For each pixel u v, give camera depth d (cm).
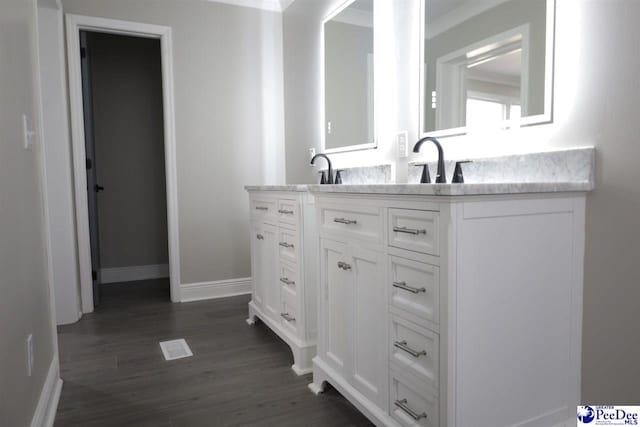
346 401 184
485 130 183
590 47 144
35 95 183
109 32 317
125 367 219
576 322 147
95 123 408
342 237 173
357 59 271
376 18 253
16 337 130
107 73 411
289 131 361
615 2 136
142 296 358
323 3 304
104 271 416
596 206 143
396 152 238
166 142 332
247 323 287
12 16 147
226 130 349
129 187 423
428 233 126
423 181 194
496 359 129
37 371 159
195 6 334
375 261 152
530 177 161
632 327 135
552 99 156
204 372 213
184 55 332
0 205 119
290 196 221
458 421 123
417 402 136
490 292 126
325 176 294
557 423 145
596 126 142
